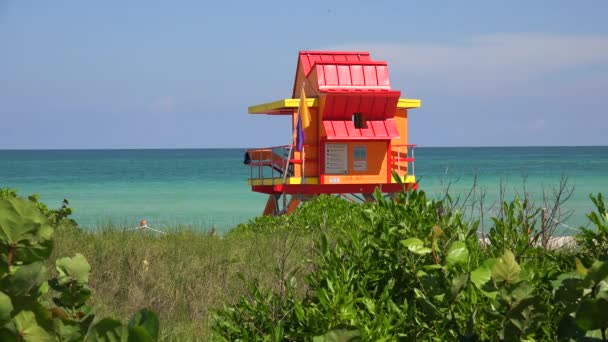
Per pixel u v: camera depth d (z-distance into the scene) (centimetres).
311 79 3431
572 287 376
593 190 6938
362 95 3244
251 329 609
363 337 489
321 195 2203
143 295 1312
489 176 10669
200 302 1259
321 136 3272
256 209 6353
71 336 279
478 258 589
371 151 3322
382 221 596
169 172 14138
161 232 2077
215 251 1620
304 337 552
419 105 3528
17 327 244
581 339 364
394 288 588
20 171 14712
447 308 496
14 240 260
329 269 599
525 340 467
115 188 9531
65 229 1939
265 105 3522
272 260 1457
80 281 360
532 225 660
